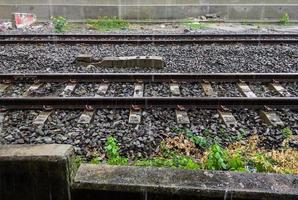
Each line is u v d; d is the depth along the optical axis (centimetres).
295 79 736
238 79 735
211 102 596
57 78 730
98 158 434
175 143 472
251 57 959
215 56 965
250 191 258
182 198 265
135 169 285
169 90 689
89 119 550
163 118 563
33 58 927
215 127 533
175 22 1730
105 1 1716
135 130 517
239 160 396
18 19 1515
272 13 1767
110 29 1488
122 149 462
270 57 961
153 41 1094
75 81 716
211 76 730
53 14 1738
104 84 712
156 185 264
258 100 596
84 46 1074
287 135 503
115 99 593
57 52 1000
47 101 594
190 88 702
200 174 279
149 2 1727
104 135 502
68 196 267
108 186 266
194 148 460
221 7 1756
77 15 1734
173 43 1099
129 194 267
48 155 255
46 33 1286
